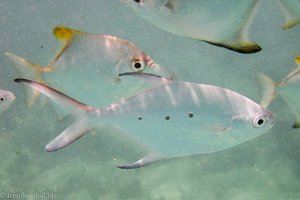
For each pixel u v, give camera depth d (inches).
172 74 93.4
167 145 78.7
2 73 705.6
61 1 1120.2
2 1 1080.2
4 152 549.0
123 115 77.9
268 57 743.7
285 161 534.3
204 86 80.7
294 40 748.6
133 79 88.4
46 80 93.4
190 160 564.7
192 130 78.2
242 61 763.4
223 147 81.4
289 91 141.2
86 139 568.7
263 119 80.9
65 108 74.6
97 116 75.9
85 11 1158.3
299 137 541.3
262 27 782.5
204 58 822.5
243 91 711.1
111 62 90.3
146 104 78.0
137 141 80.0
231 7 42.9
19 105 639.1
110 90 90.7
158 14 46.4
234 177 530.3
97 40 90.9
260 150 554.9
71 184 501.4
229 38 43.8
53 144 70.0
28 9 1104.8
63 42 90.4
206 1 43.3
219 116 79.3
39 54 907.4
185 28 45.8
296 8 49.6
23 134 585.6
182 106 77.9
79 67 90.4
